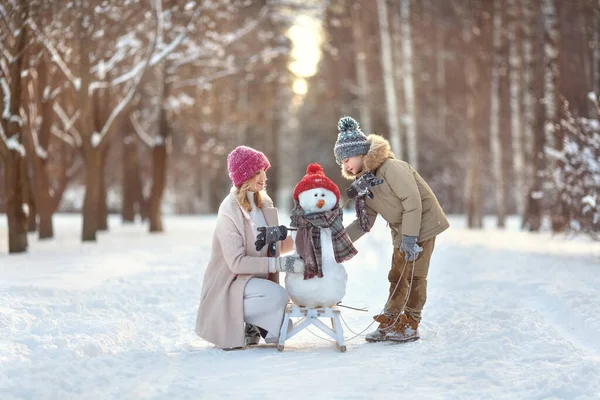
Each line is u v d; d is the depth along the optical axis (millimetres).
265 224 7734
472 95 31031
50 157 29594
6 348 6516
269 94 37375
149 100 33469
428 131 50125
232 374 6254
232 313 7371
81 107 20344
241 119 37875
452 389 5672
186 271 13258
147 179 44875
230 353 7168
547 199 25562
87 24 18750
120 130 33906
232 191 7730
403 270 7605
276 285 7438
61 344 6875
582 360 6238
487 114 36094
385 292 11148
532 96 24812
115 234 25844
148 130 36094
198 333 7508
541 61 24344
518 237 22500
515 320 8039
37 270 12391
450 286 11430
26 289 9469
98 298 9375
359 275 13312
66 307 8617
